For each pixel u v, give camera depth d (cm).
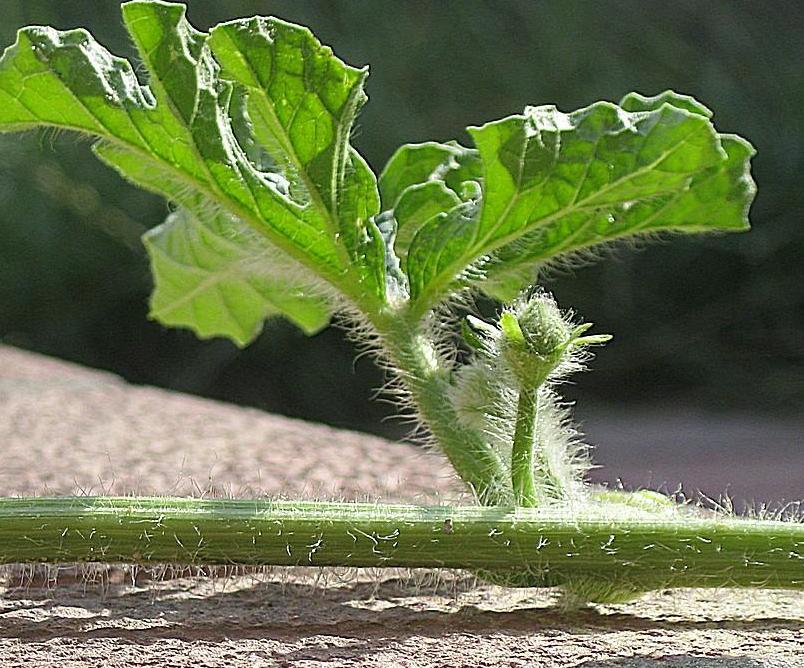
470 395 26
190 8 127
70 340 125
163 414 40
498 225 26
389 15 133
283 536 24
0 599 25
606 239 27
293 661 23
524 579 24
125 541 24
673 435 105
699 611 25
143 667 23
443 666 23
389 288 27
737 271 129
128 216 122
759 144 128
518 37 134
